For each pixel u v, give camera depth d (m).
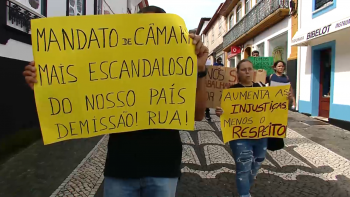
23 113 6.04
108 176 1.72
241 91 3.17
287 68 11.17
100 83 1.92
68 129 1.89
